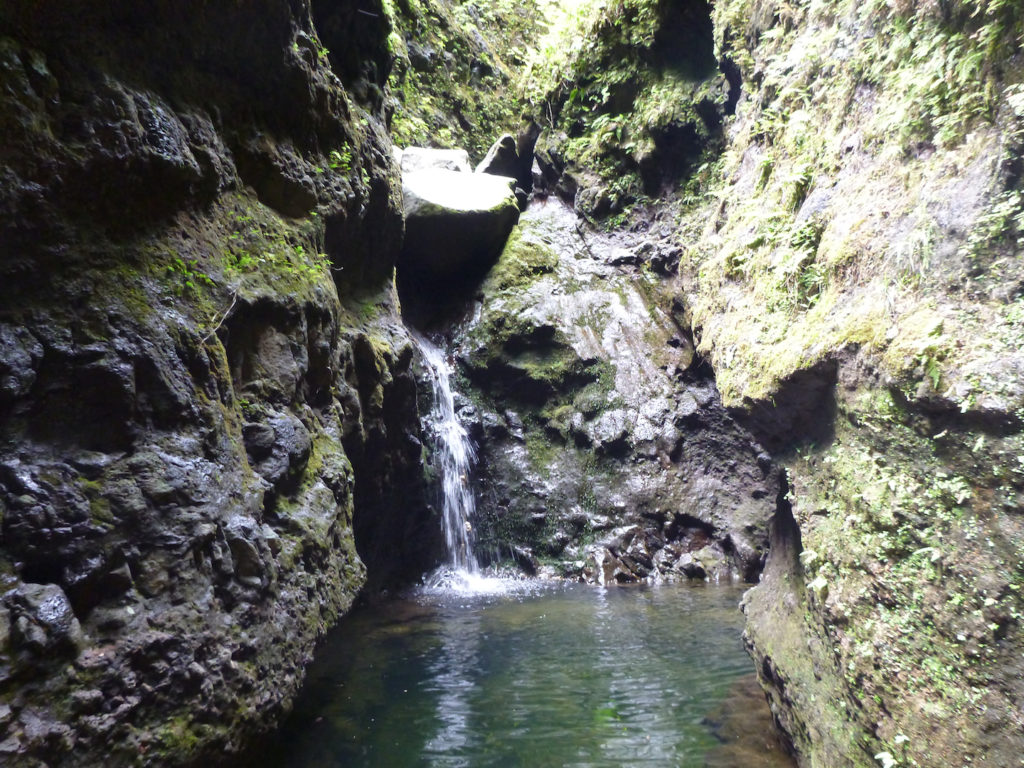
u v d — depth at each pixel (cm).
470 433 970
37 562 229
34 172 251
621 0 1091
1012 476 221
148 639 246
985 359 237
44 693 214
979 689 221
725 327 523
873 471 291
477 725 421
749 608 426
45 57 268
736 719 424
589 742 396
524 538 940
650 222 1079
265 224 406
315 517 381
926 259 281
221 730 269
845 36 452
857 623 282
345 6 576
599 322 1031
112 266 282
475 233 1016
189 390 294
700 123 1031
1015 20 266
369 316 622
